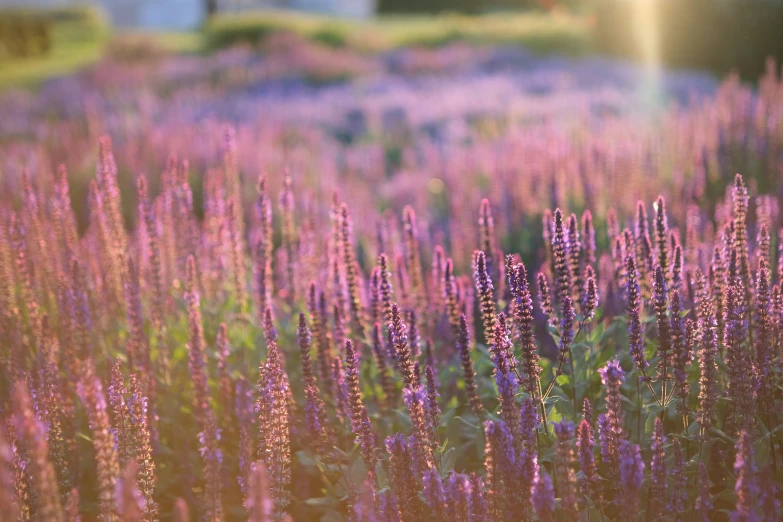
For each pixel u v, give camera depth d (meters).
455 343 4.57
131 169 10.36
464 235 7.08
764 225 4.03
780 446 3.57
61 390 4.09
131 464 2.50
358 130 16.11
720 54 23.02
